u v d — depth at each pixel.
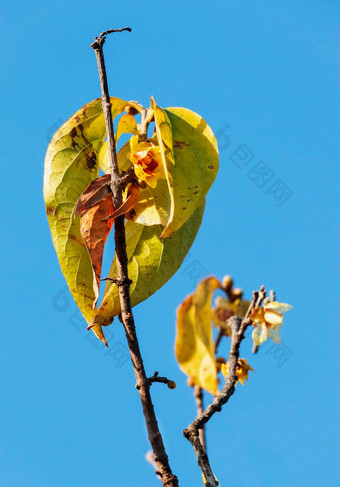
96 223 1.06
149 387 0.99
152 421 0.98
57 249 1.09
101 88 1.06
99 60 1.05
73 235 1.09
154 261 1.09
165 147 1.06
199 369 0.86
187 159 1.06
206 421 0.98
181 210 1.05
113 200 1.04
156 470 0.97
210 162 1.06
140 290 1.09
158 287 1.09
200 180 1.06
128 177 1.07
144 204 1.08
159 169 1.07
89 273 1.09
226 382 1.00
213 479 0.97
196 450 0.98
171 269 1.09
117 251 1.02
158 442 0.98
